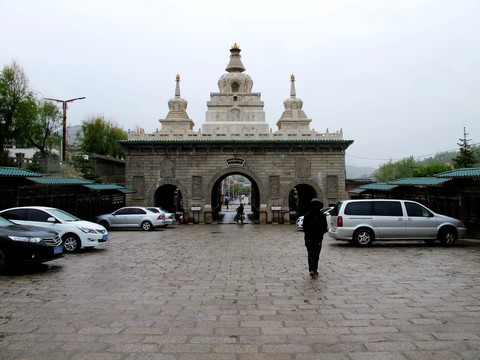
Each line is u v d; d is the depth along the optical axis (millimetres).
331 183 38938
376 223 17688
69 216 17500
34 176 20906
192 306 8297
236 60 49219
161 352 5883
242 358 5672
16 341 6297
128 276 11500
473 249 16672
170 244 20172
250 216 47719
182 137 39188
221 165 39000
